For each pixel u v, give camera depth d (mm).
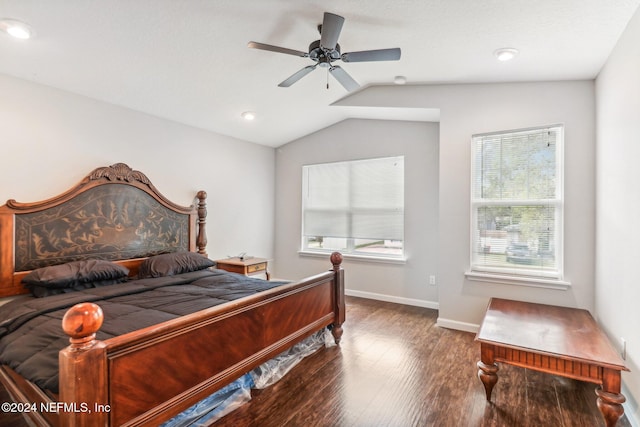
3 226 2629
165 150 3912
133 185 3488
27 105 2816
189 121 4078
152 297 2500
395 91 3738
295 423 1944
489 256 3342
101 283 2828
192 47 2625
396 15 2197
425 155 4285
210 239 4457
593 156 2877
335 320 3090
